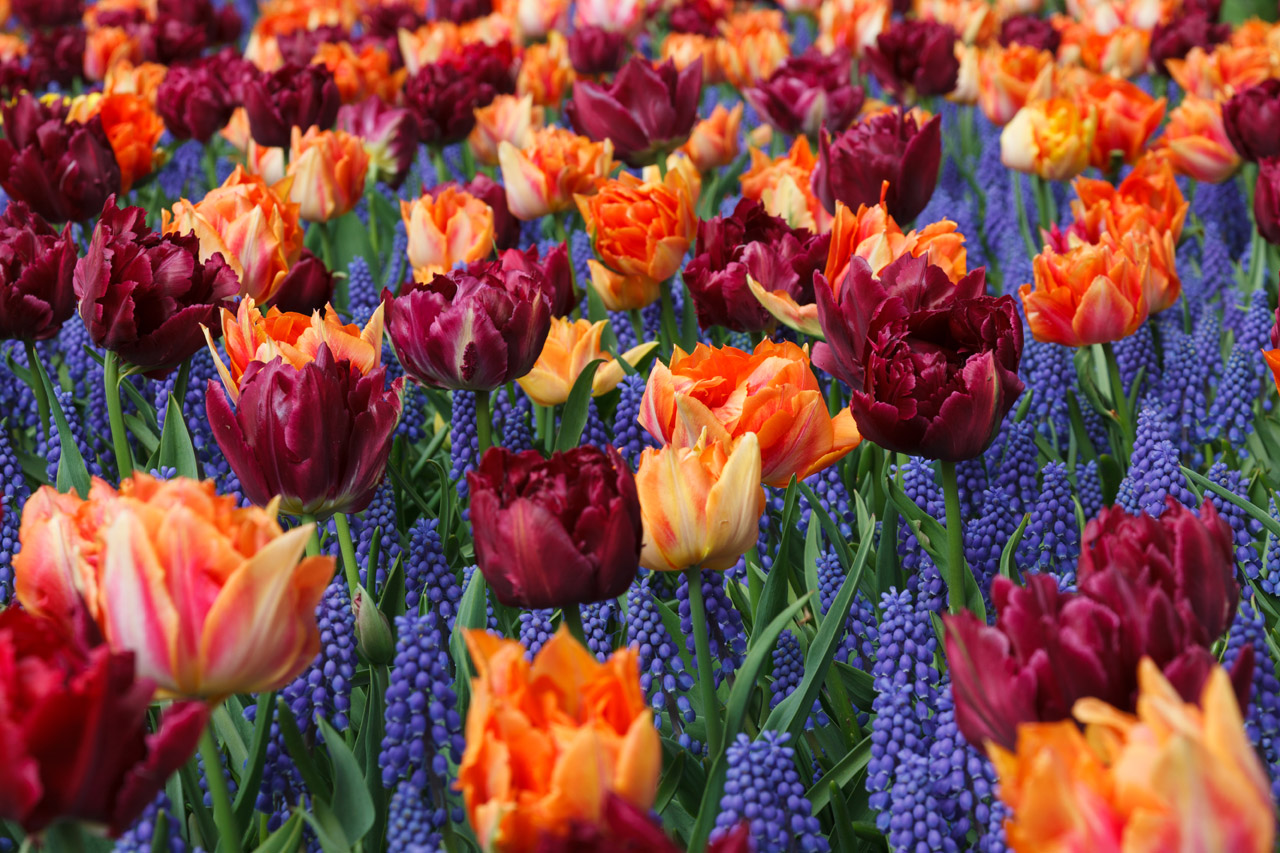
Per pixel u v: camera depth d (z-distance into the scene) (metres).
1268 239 1.57
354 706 1.23
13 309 1.36
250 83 1.84
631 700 0.98
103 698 0.96
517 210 1.71
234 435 1.15
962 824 1.11
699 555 1.13
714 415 1.20
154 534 1.03
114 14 3.39
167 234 1.34
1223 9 3.68
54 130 1.59
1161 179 1.60
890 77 2.14
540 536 1.06
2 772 0.95
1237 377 1.44
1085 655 0.99
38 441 1.52
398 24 3.20
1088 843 0.93
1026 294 1.41
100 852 1.12
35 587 1.07
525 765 0.97
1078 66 2.88
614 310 1.58
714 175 2.13
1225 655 1.13
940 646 1.22
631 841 0.94
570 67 2.67
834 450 1.24
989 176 2.44
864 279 1.22
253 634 1.03
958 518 1.20
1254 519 1.30
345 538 1.24
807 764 1.21
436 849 1.08
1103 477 1.39
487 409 1.30
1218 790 0.92
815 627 1.26
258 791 1.14
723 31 3.05
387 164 2.03
